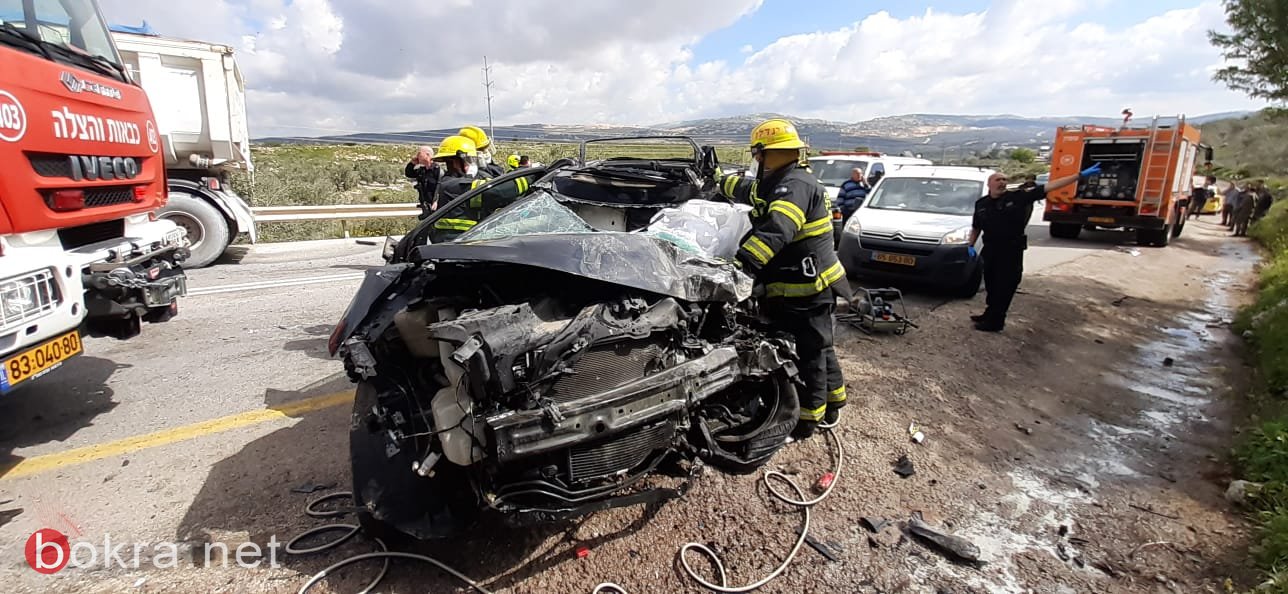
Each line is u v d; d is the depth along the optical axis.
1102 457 3.92
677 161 4.74
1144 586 2.70
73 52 3.82
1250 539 2.96
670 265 2.68
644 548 2.83
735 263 3.05
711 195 4.24
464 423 2.25
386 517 2.56
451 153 5.26
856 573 2.73
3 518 2.98
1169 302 8.51
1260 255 13.41
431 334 2.25
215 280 8.09
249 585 2.55
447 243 2.79
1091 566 2.84
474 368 2.16
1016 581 2.72
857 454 3.70
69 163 3.54
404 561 2.72
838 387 3.91
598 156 5.16
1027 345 5.97
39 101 3.29
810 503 3.17
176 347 5.37
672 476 2.76
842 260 8.25
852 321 6.20
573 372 2.28
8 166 3.07
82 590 2.51
